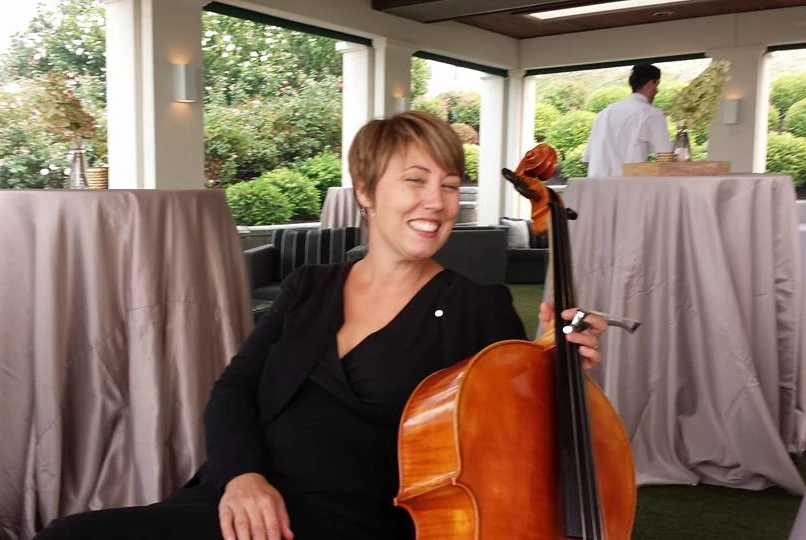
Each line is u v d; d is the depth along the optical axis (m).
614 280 3.00
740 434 2.88
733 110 9.61
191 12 7.14
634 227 2.95
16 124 10.37
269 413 1.36
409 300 1.40
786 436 3.03
